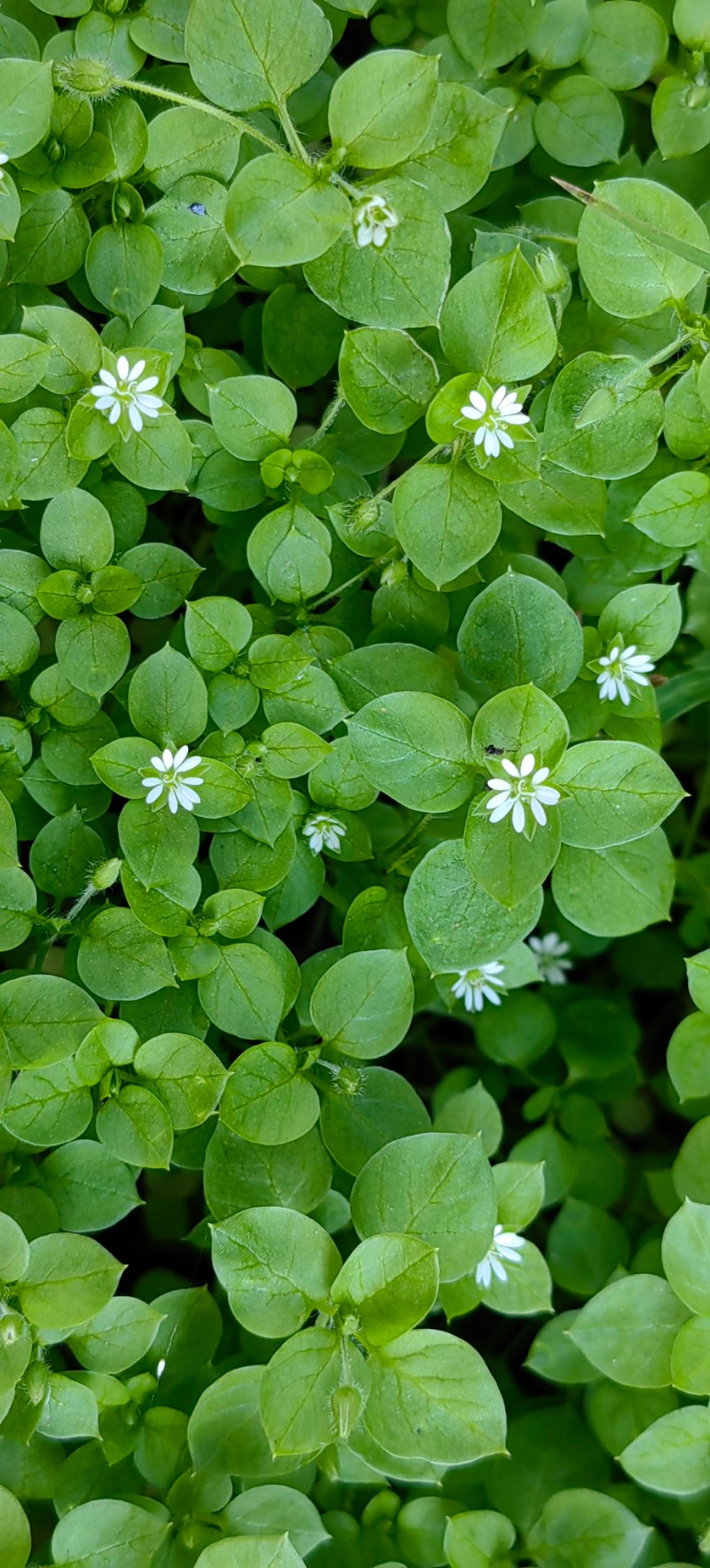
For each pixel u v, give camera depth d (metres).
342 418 0.37
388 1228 0.34
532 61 0.37
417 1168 0.34
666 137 0.37
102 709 0.37
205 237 0.35
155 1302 0.36
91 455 0.35
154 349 0.35
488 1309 0.40
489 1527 0.35
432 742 0.34
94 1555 0.34
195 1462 0.35
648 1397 0.37
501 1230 0.36
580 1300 0.39
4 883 0.35
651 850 0.37
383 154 0.34
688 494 0.35
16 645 0.35
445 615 0.36
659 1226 0.39
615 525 0.37
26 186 0.35
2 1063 0.34
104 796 0.36
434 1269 0.33
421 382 0.35
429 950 0.34
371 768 0.34
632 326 0.36
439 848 0.34
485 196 0.38
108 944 0.35
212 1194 0.35
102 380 0.34
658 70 0.37
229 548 0.37
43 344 0.34
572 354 0.36
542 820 0.34
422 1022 0.41
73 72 0.34
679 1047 0.37
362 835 0.36
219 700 0.35
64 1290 0.34
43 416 0.35
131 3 0.36
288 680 0.35
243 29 0.34
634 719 0.37
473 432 0.34
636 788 0.34
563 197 0.37
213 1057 0.34
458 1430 0.34
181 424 0.35
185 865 0.34
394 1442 0.34
